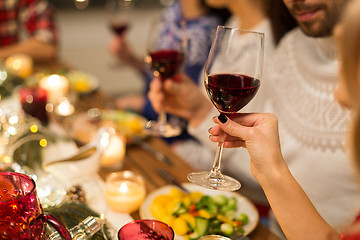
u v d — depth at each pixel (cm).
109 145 120
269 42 157
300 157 132
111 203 98
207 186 81
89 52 541
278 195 75
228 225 91
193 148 197
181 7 233
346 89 54
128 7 254
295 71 140
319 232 72
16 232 66
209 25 215
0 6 267
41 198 90
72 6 674
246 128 76
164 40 125
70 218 86
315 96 130
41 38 263
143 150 139
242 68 79
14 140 119
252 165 79
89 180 112
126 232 75
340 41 53
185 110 143
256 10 166
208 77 80
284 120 141
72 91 190
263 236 94
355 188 119
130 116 163
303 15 104
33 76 195
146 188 114
